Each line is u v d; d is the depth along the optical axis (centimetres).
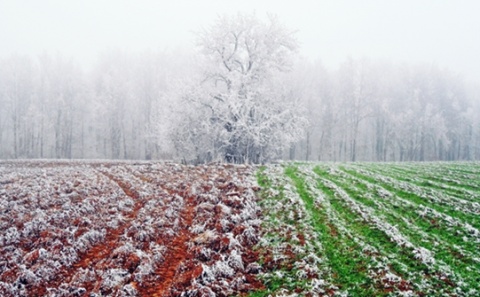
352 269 1208
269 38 4203
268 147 4153
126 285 1108
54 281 1200
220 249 1399
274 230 1597
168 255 1395
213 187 2295
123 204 2017
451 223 1582
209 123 4028
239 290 1123
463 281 1096
